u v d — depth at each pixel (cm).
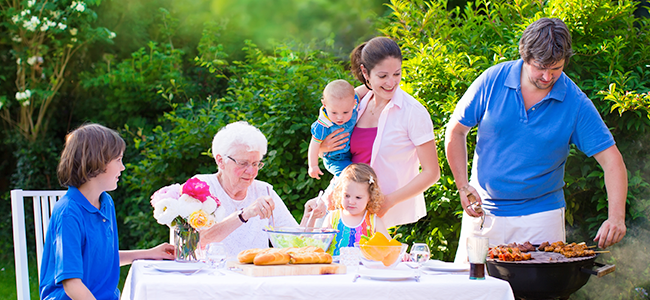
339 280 180
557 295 215
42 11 676
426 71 376
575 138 260
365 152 292
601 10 361
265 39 751
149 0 742
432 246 370
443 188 360
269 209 243
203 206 220
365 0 734
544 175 259
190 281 172
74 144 210
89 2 673
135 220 536
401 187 280
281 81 441
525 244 240
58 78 704
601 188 346
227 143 264
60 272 196
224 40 727
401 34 436
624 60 368
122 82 683
